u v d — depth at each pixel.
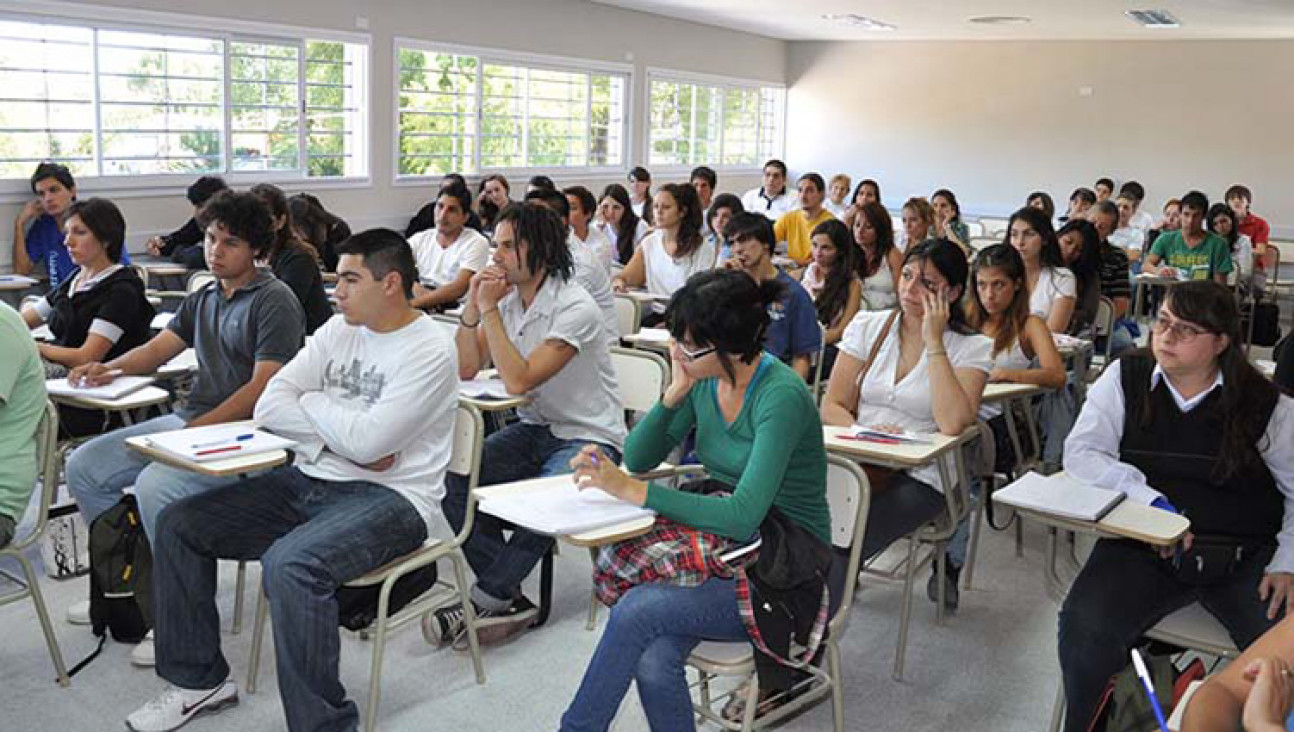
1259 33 10.35
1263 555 2.32
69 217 3.55
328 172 8.09
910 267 3.02
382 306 2.59
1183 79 11.23
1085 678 2.26
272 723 2.59
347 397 2.65
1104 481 2.41
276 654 2.38
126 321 3.55
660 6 10.30
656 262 5.74
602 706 2.10
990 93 12.20
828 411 3.18
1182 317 2.30
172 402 3.96
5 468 2.57
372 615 2.58
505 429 3.28
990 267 3.69
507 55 9.36
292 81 7.70
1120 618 2.27
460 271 5.63
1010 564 3.77
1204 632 2.27
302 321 3.11
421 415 2.55
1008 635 3.20
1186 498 2.39
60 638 2.99
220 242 2.97
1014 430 3.46
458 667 2.91
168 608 2.54
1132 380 2.46
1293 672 1.48
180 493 2.78
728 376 2.22
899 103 12.74
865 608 3.35
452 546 2.66
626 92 10.86
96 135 6.56
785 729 2.62
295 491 2.64
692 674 2.90
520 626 3.08
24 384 2.62
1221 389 2.35
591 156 10.65
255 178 7.54
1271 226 11.04
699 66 11.78
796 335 4.02
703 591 2.11
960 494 2.96
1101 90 11.63
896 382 3.12
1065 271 4.68
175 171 7.05
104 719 2.60
